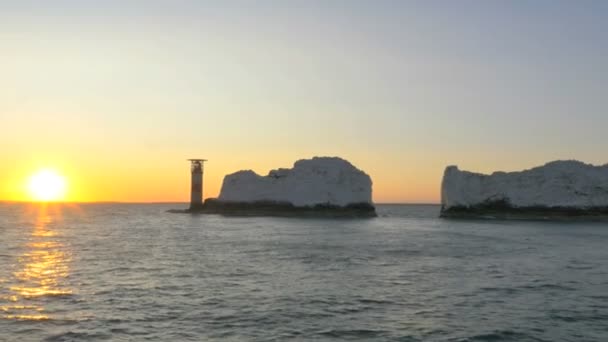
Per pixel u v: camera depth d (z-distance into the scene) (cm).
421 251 4791
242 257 4291
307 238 6294
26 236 6481
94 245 5306
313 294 2716
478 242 5794
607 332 2067
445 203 12556
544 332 2062
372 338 1970
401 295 2711
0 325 2083
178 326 2098
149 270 3516
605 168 11575
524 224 9888
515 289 2898
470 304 2516
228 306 2430
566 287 2970
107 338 1939
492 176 11956
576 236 6788
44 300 2519
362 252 4688
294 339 1947
